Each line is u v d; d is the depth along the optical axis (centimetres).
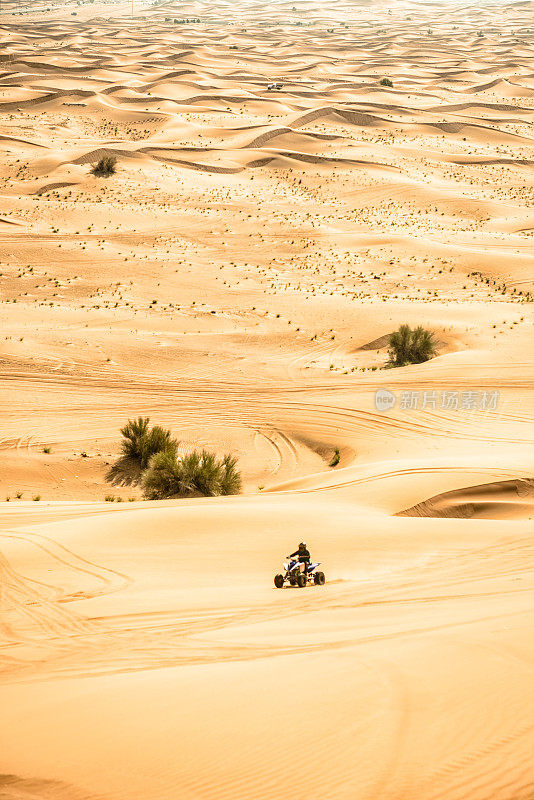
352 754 2022
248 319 18650
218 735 2197
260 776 1939
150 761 2069
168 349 16225
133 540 6209
